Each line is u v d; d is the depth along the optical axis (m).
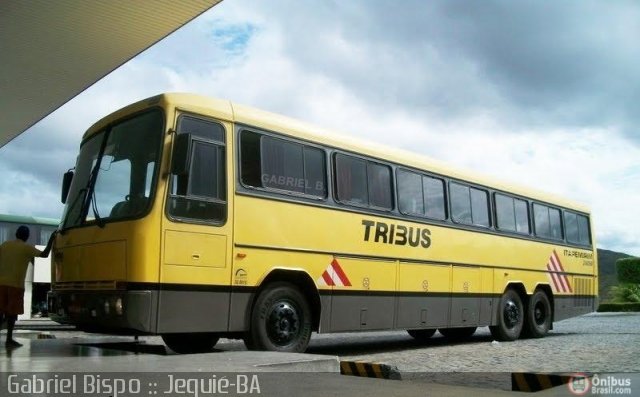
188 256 8.69
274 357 7.95
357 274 11.23
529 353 12.20
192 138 9.03
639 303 33.28
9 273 9.83
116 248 8.52
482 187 14.89
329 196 10.94
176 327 8.47
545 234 16.97
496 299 14.85
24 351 8.95
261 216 9.73
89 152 9.98
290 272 10.08
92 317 8.73
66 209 9.95
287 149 10.41
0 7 12.91
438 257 13.17
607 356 11.45
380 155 12.21
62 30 14.04
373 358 11.47
